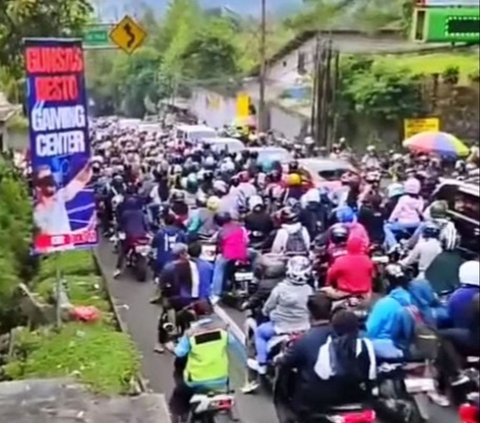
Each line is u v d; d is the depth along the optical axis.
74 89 11.62
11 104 24.09
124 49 25.86
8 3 19.16
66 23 20.64
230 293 16.47
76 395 9.45
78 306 13.95
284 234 15.30
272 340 11.59
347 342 8.48
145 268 19.70
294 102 58.06
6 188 16.03
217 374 9.75
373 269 13.45
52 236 11.78
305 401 8.52
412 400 10.19
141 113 73.19
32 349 11.58
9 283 13.38
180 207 19.61
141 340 14.66
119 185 25.36
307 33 54.84
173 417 9.90
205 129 47.00
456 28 17.34
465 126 51.31
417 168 33.09
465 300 10.83
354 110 52.16
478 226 18.58
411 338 10.34
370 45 52.22
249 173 24.95
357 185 22.28
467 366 10.79
